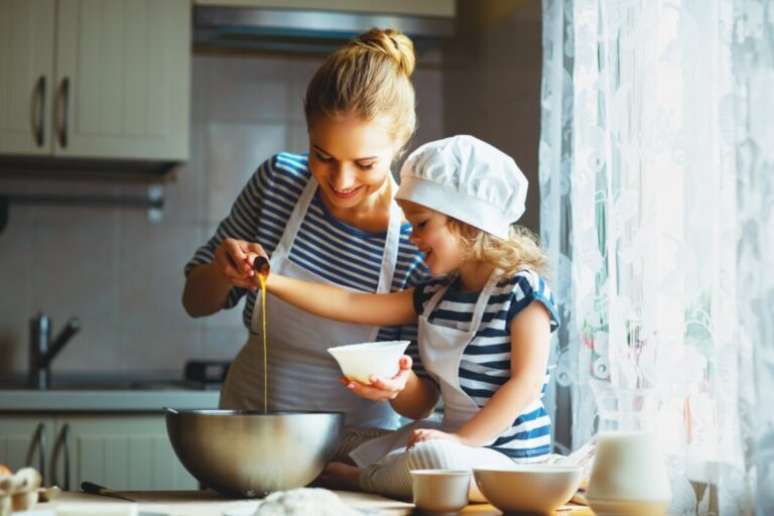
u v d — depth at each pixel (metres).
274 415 1.63
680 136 1.93
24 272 3.65
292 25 3.43
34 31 3.34
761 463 1.63
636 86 2.08
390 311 2.04
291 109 3.81
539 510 1.50
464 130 3.54
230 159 3.78
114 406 3.02
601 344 2.18
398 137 1.93
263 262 1.94
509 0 3.07
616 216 2.15
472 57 3.44
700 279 1.86
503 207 1.91
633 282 2.07
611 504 1.44
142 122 3.38
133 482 3.04
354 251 2.12
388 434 2.04
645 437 1.46
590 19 2.28
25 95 3.33
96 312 3.69
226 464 1.63
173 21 3.40
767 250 1.65
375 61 1.89
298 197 2.15
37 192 3.66
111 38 3.37
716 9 1.85
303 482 1.67
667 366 1.94
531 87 2.89
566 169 2.42
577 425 2.29
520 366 1.83
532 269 1.94
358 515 1.38
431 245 1.91
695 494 1.89
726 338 1.77
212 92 3.78
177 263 3.74
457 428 1.91
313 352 2.15
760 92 1.67
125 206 3.70
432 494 1.50
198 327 3.74
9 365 3.62
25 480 1.38
